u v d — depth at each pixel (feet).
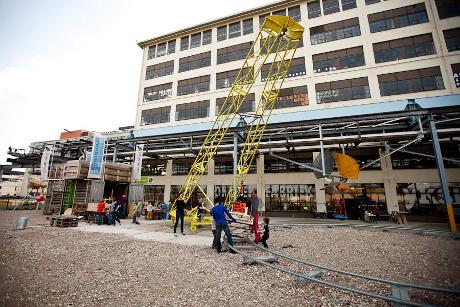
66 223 47.29
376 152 75.00
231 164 90.89
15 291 16.28
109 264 22.98
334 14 90.07
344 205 72.84
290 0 95.50
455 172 67.00
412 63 77.00
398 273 20.94
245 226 40.70
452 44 74.74
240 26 105.40
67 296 15.72
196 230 47.50
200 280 19.02
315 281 17.12
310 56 89.30
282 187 82.28
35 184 111.04
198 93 103.09
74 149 92.63
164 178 99.76
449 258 25.89
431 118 53.47
